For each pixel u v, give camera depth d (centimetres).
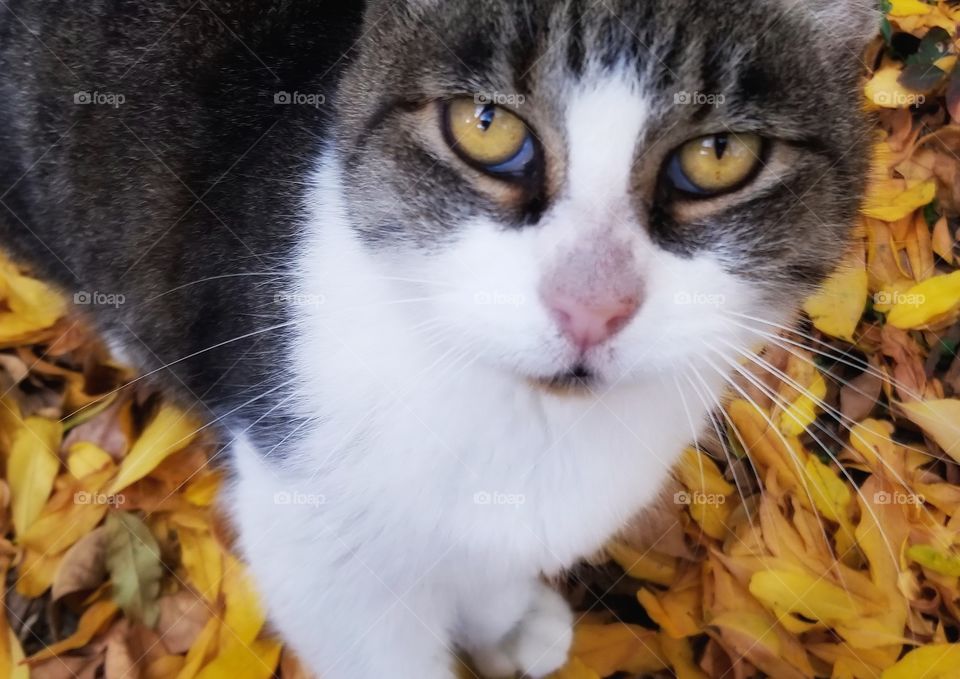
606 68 12
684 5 12
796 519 21
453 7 13
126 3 18
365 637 16
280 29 17
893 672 19
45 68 19
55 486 21
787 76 13
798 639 20
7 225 22
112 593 19
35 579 19
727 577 20
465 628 19
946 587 20
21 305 22
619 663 20
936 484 22
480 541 16
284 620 17
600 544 18
